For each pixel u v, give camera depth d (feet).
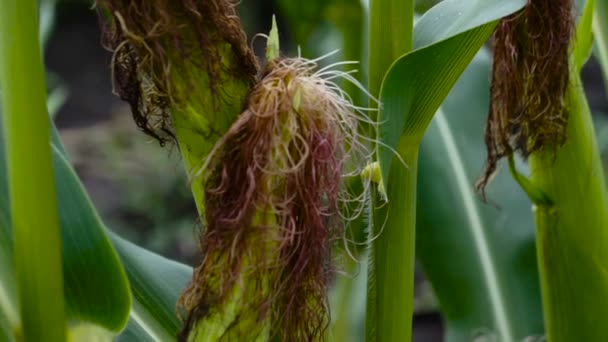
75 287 2.46
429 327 9.21
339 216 2.39
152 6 2.24
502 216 3.57
